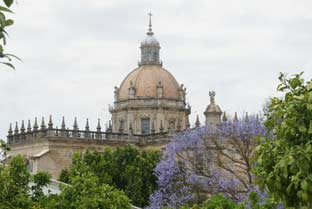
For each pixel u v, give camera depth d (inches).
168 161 4232.3
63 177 5610.2
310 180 943.7
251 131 4013.3
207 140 4165.8
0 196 2010.3
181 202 3981.3
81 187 2209.6
